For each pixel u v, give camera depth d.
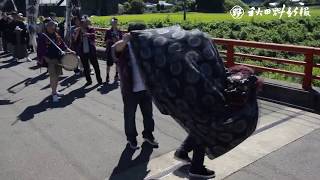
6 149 5.59
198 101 3.83
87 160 5.20
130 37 4.21
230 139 3.92
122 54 5.09
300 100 7.12
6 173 4.87
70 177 4.75
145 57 4.03
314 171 4.75
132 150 5.47
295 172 4.73
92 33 9.30
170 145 5.62
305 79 7.20
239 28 31.47
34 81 10.02
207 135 3.99
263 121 6.44
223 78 3.92
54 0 55.84
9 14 14.48
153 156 5.27
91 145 5.68
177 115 4.01
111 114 7.12
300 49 7.18
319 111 6.84
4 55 14.62
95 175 4.79
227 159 5.09
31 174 4.84
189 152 5.04
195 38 3.99
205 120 3.87
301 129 6.08
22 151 5.52
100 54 13.42
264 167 4.87
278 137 5.77
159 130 6.21
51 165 5.07
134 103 5.28
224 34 26.67
